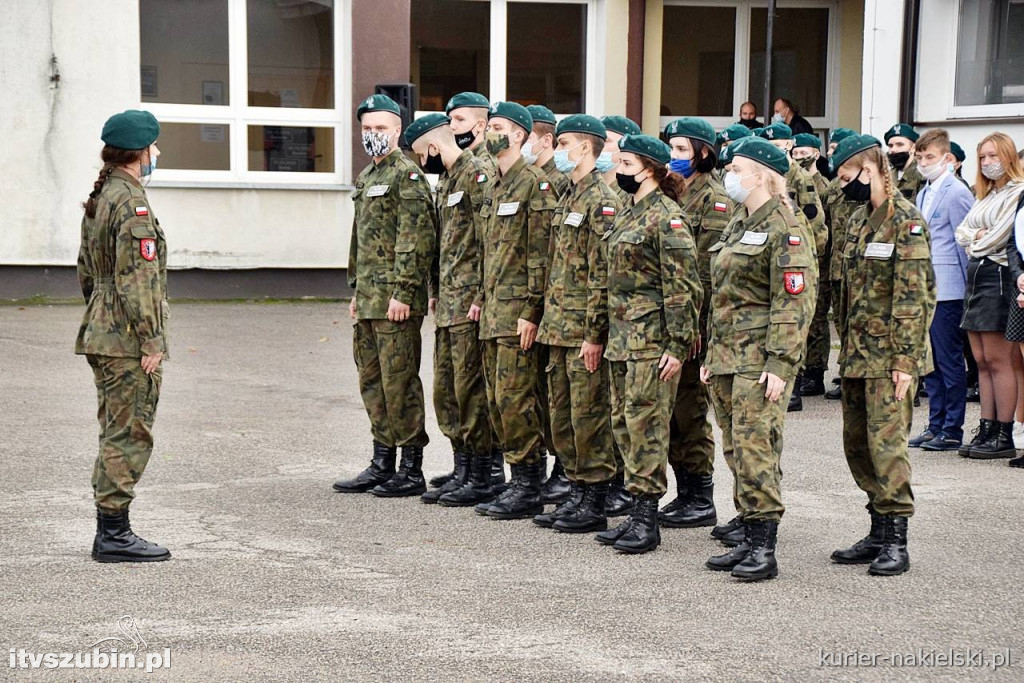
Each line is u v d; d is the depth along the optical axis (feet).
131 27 64.08
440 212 30.19
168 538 25.73
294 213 67.15
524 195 27.45
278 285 67.46
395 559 24.48
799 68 76.33
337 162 69.15
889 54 58.80
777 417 22.97
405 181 29.63
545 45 73.05
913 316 23.06
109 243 23.41
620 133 28.50
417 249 29.43
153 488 30.12
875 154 23.57
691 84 75.77
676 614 21.16
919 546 25.53
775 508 23.04
